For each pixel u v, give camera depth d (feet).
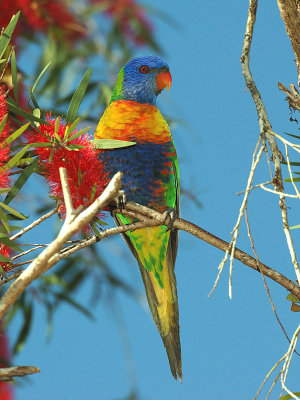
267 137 15.75
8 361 27.58
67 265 30.04
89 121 29.45
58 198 15.83
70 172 15.90
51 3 29.84
